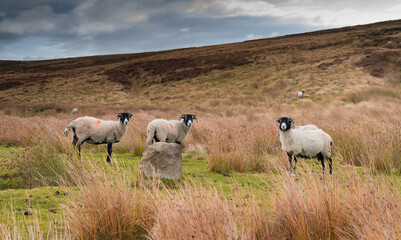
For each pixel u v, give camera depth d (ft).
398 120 52.31
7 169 20.34
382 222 9.66
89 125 27.50
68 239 10.49
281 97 121.80
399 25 236.43
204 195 11.50
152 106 124.16
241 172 24.98
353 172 13.41
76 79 184.44
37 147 23.34
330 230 10.53
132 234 11.46
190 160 30.94
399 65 136.56
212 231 9.32
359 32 219.20
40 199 15.85
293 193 11.57
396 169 23.81
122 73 195.83
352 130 32.07
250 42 278.46
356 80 126.72
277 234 10.50
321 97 112.98
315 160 27.53
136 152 32.45
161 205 11.41
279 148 32.65
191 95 146.20
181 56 224.53
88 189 12.64
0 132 37.76
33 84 173.58
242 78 162.40
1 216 13.30
